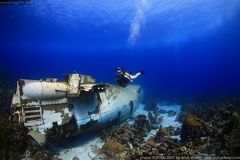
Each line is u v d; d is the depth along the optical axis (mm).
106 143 10125
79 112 10297
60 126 9641
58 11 27531
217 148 8672
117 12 28906
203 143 9234
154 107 17391
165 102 21234
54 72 43094
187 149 8742
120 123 13297
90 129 10805
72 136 10438
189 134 9719
